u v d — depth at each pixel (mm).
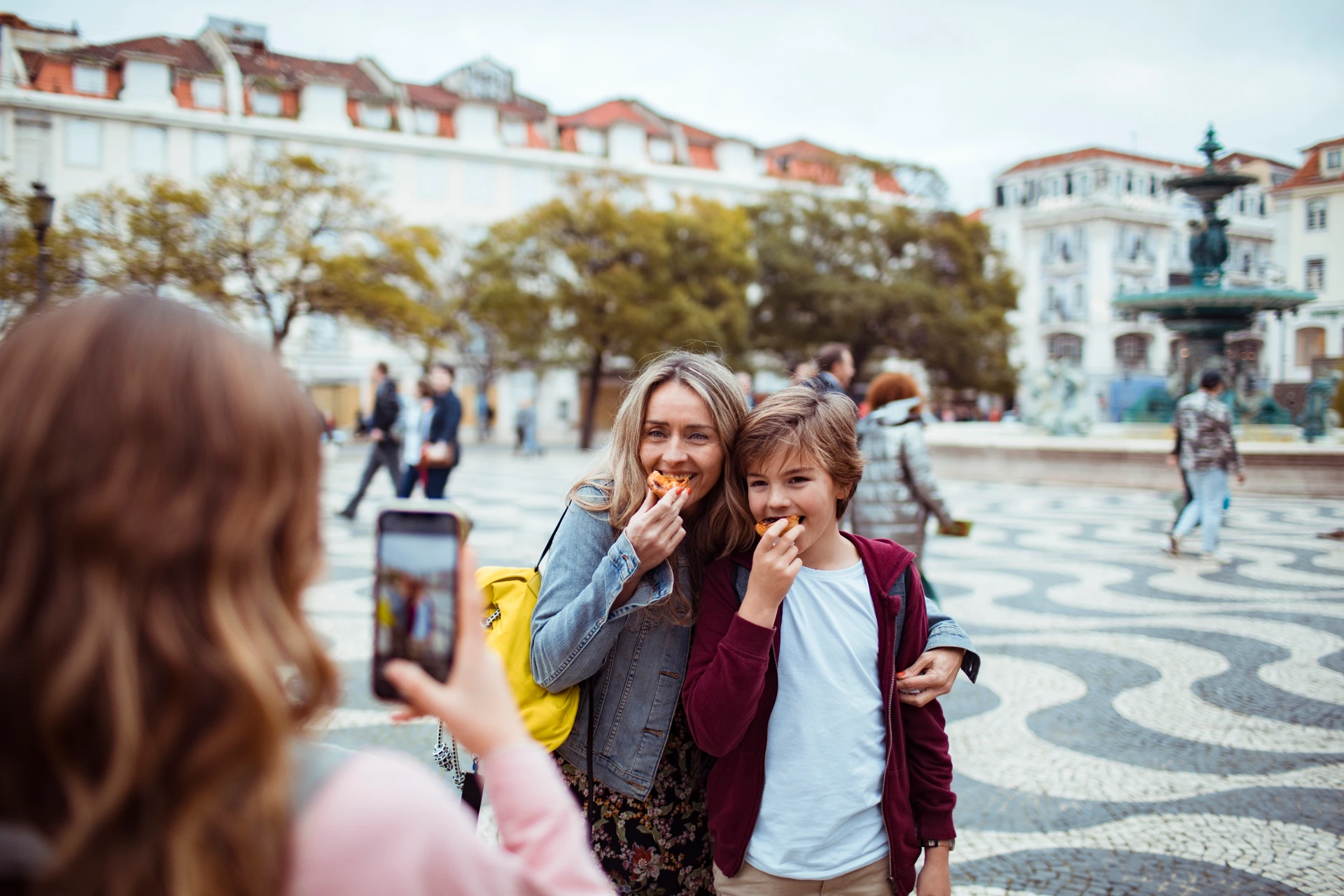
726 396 1806
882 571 1798
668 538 1686
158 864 622
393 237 25656
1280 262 49906
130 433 663
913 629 1808
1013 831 3344
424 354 39375
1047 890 2926
